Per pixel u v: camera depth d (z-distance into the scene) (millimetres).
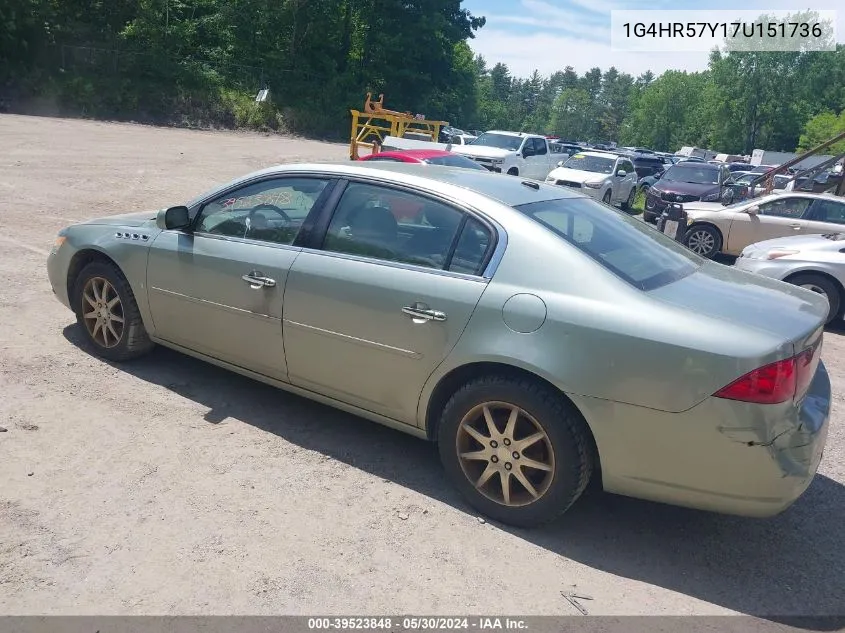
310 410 4441
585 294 3121
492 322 3234
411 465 3883
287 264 3869
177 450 3773
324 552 3037
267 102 39500
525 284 3229
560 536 3336
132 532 3045
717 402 2820
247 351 4137
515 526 3350
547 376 3074
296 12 44062
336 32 46594
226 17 41406
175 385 4590
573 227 3572
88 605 2602
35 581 2695
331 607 2709
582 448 3113
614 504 3693
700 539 3414
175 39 38125
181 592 2713
